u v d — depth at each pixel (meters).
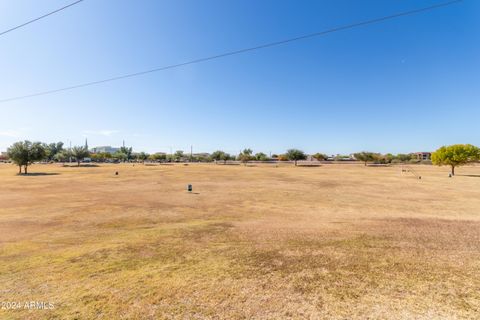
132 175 41.44
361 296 4.46
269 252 6.82
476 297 4.39
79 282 5.10
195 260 6.28
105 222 11.09
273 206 15.45
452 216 12.28
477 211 13.67
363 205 15.77
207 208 14.70
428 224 10.34
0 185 26.39
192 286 4.88
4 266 5.99
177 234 8.93
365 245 7.41
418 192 21.94
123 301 4.35
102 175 41.16
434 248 7.08
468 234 8.65
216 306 4.17
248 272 5.52
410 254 6.59
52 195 19.53
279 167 73.19
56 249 7.29
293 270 5.61
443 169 63.88
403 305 4.16
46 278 5.30
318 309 4.07
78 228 10.03
